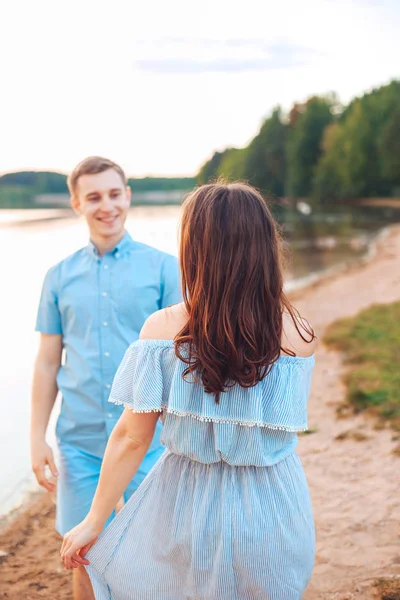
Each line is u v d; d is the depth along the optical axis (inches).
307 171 3051.2
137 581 64.9
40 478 98.9
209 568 61.3
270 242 59.7
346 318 350.6
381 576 106.3
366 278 598.9
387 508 132.6
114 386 63.1
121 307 95.3
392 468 151.3
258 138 3353.8
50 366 100.9
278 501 62.3
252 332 57.8
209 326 58.0
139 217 2086.6
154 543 64.6
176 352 59.4
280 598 61.6
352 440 172.7
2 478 176.1
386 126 2527.1
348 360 256.1
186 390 60.1
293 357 61.6
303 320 64.0
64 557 66.6
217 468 63.0
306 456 166.1
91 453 96.9
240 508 61.3
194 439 61.4
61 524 98.0
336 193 2753.4
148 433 63.3
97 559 66.9
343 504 137.3
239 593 62.0
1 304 501.7
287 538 61.9
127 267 96.6
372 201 2630.4
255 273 58.2
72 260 99.1
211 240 58.1
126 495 94.4
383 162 2559.1
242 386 58.0
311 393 219.3
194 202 60.3
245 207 58.9
